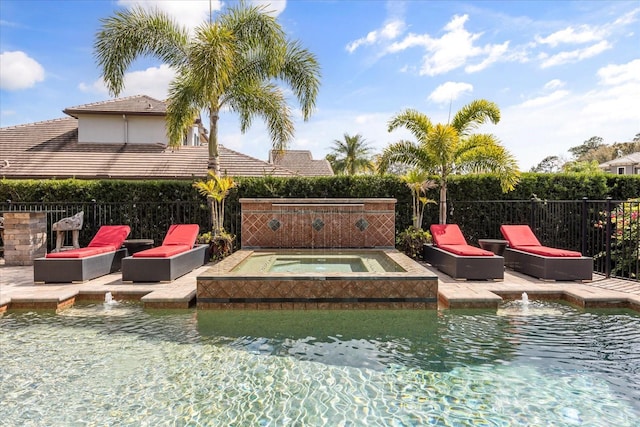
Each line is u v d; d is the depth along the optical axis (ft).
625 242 25.26
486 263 22.57
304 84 34.55
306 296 18.26
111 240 27.07
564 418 9.48
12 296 18.69
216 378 11.55
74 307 19.12
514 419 9.43
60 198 36.68
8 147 50.11
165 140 54.39
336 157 112.68
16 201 36.52
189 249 26.73
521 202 33.96
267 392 10.73
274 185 36.37
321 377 11.62
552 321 16.75
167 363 12.59
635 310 18.13
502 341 14.46
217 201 32.78
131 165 47.50
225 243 31.14
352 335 15.08
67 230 32.65
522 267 24.95
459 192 35.96
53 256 22.24
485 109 33.47
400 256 25.82
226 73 29.78
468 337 14.85
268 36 32.32
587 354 13.26
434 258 26.89
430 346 13.97
